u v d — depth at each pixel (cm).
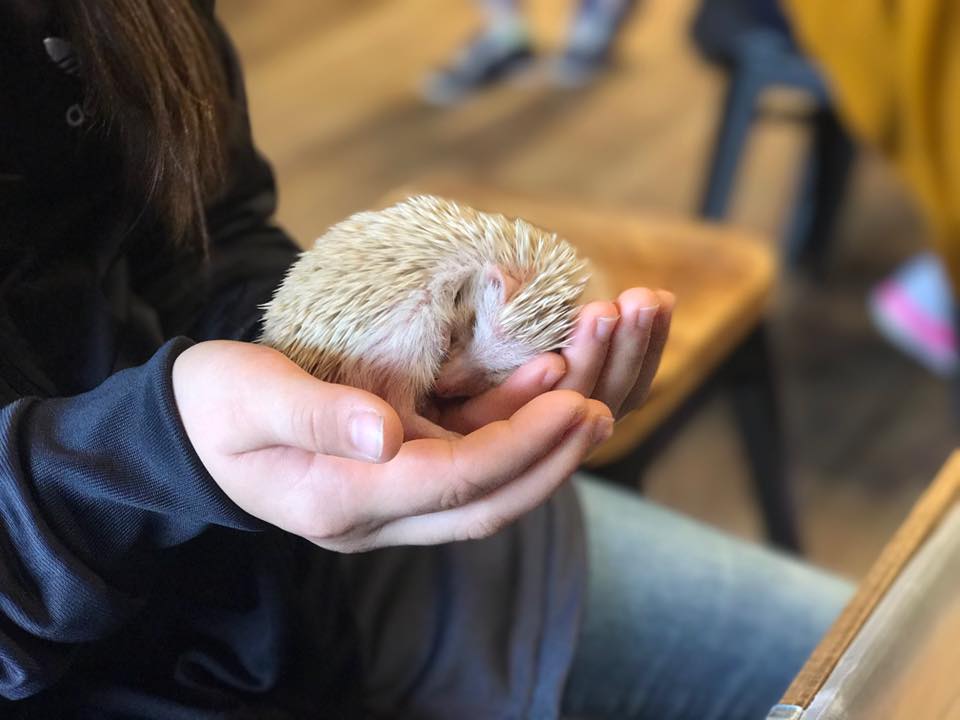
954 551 52
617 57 251
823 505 141
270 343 50
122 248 59
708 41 156
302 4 268
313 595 58
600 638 70
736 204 199
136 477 43
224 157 64
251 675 56
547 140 217
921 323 163
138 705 54
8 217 54
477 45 245
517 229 53
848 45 121
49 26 55
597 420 42
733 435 152
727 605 71
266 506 43
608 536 75
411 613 65
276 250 68
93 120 57
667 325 47
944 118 117
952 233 124
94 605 45
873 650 47
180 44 57
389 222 52
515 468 41
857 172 211
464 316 52
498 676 62
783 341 168
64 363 55
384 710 62
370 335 49
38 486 44
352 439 37
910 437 151
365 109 223
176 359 43
